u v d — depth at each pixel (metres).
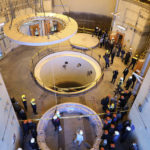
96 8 17.25
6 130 6.11
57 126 8.41
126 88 11.12
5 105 6.22
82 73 15.38
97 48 15.91
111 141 7.52
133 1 12.80
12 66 13.43
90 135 8.50
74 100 10.52
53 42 7.91
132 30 13.81
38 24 16.02
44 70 13.89
